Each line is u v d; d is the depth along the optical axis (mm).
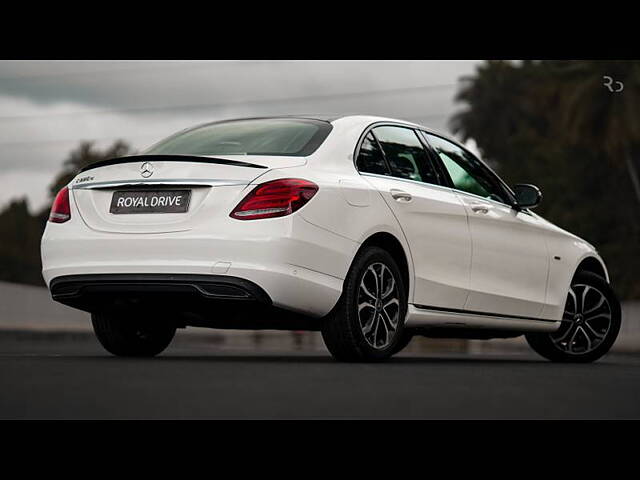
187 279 5414
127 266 5551
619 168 48469
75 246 5738
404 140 6520
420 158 6547
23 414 3164
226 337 24141
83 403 3426
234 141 6062
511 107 65625
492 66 66875
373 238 5926
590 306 7770
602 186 49188
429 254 6250
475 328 6766
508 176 54469
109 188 5773
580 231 48062
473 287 6586
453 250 6441
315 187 5531
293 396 3756
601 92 45719
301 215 5438
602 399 3947
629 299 45719
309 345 20156
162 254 5477
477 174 7039
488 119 66812
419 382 4504
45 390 3797
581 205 48938
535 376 5129
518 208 7242
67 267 5746
